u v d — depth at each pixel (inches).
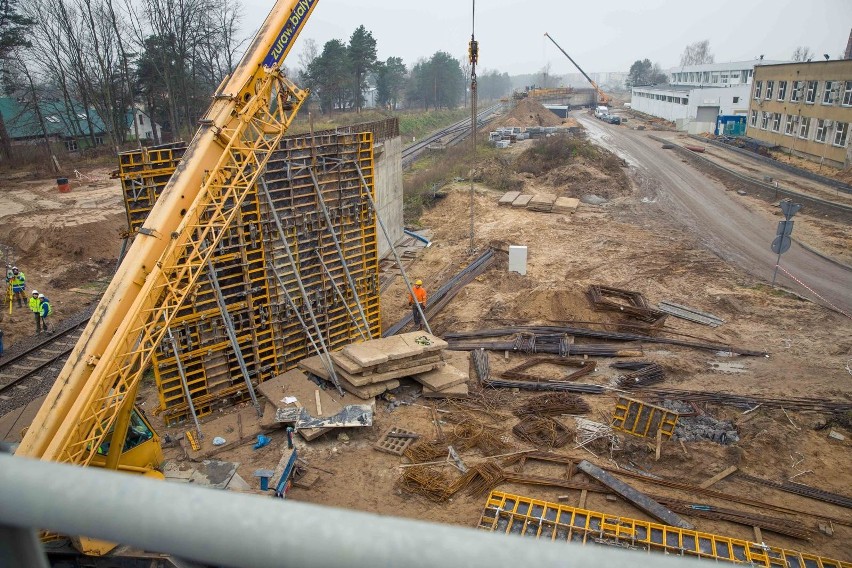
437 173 1649.9
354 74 3068.4
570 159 1620.3
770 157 1727.4
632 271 881.5
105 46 1814.7
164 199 413.7
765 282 829.8
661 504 415.2
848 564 353.7
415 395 567.2
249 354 584.1
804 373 588.4
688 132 2492.6
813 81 1620.3
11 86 1845.5
